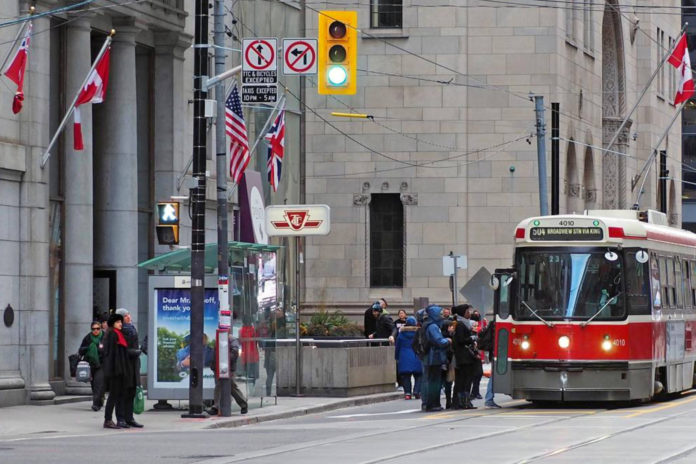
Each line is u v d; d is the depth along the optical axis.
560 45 130.00
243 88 66.81
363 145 127.31
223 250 62.72
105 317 76.00
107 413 58.09
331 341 76.56
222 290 62.56
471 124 127.44
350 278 127.19
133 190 79.69
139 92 84.50
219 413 63.03
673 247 75.81
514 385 67.44
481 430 55.44
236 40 100.06
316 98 127.31
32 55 70.12
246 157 79.19
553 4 128.00
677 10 192.25
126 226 79.19
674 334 74.38
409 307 126.44
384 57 127.50
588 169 147.25
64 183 74.31
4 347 67.94
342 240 127.38
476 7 127.69
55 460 44.66
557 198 110.12
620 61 160.62
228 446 49.78
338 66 59.59
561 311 67.06
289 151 121.00
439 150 127.06
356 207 127.12
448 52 127.44
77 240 74.12
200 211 62.44
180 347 64.75
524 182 126.94
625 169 160.75
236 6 101.88
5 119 68.25
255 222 79.44
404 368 79.19
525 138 126.94
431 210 127.06
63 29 74.56
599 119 150.38
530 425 57.59
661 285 72.06
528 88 127.69
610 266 67.38
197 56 62.94
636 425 56.72
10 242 68.62
